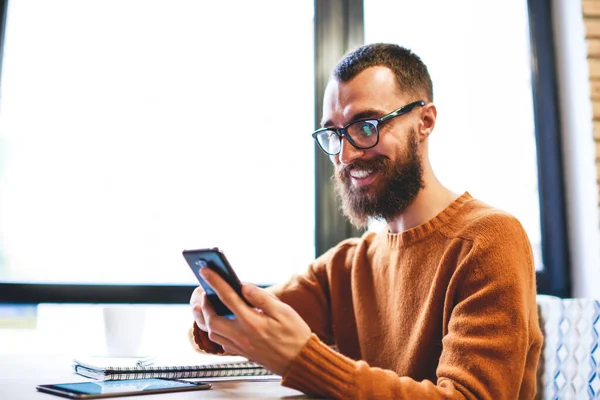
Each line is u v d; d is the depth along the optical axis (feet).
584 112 6.15
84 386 2.93
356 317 4.02
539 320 4.43
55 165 5.59
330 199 5.98
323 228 5.94
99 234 5.62
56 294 5.45
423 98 3.92
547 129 6.48
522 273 3.20
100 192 5.65
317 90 6.10
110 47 5.80
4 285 5.36
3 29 5.67
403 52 3.95
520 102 6.57
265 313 2.71
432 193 3.85
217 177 5.84
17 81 5.62
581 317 4.04
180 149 5.80
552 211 6.38
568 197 6.39
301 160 6.02
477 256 3.25
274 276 5.87
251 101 5.98
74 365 3.58
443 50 6.48
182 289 5.68
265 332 2.68
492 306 3.05
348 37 6.25
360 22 6.29
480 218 3.46
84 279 5.57
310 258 5.96
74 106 5.67
